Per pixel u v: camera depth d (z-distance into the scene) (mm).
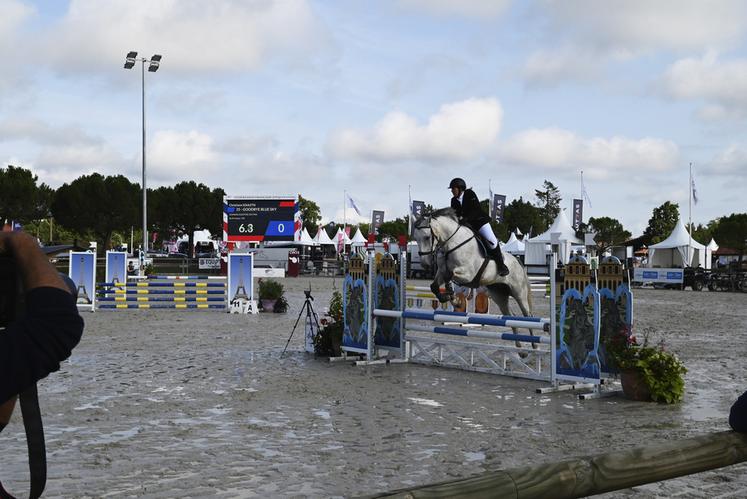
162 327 16734
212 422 6781
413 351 12086
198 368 10422
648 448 1983
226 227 39594
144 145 32062
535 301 27531
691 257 41375
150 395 8219
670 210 77062
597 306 8406
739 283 35938
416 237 10477
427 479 4930
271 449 5750
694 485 4875
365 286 11281
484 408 7680
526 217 83250
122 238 81562
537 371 9883
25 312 1391
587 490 1831
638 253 50875
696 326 17375
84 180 55344
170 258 50750
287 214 40281
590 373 8531
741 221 46250
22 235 1461
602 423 6914
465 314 10625
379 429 6539
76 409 7359
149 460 5367
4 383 1302
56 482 4770
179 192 62688
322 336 11977
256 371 10219
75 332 1383
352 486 4742
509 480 1687
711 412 7539
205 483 4773
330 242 54375
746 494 4680
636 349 8328
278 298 21234
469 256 10391
